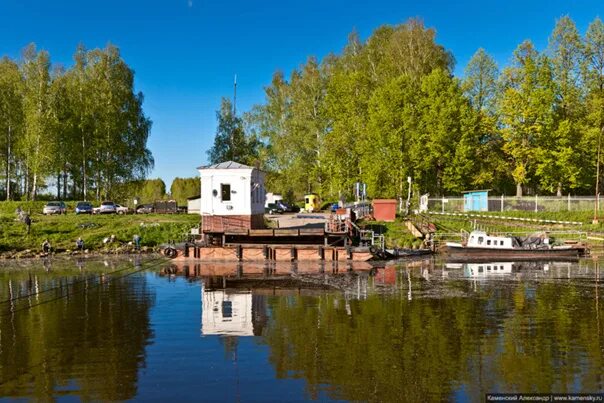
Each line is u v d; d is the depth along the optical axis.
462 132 60.44
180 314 20.59
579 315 19.75
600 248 44.34
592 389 12.30
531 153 59.44
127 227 50.22
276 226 49.47
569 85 61.25
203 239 40.62
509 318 19.28
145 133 79.12
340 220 40.81
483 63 69.00
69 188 81.75
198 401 11.75
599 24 61.03
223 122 89.94
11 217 55.34
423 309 20.92
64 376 13.41
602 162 59.53
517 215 54.09
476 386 12.48
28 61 72.12
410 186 58.34
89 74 75.00
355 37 78.88
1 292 26.27
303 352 15.23
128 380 13.09
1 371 13.83
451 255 42.00
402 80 61.91
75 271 33.97
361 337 16.77
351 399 11.77
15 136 75.75
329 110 71.88
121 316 20.41
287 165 78.19
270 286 27.20
